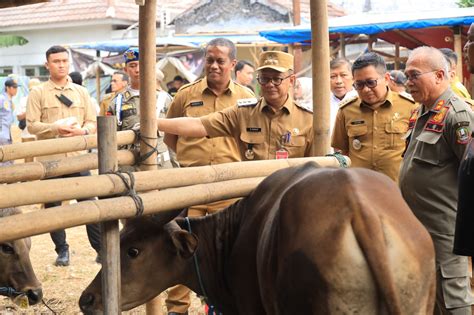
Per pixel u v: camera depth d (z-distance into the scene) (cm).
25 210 1052
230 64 596
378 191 334
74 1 2872
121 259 423
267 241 361
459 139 451
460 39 1237
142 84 512
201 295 441
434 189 464
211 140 596
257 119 535
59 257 840
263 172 465
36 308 690
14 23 2883
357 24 1291
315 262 317
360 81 564
